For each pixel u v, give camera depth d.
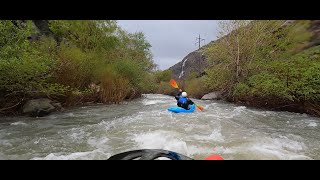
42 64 8.62
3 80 8.41
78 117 8.88
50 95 10.67
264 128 7.52
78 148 5.23
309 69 10.91
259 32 16.22
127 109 11.26
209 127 7.04
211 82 17.95
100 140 5.78
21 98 9.53
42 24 15.31
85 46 15.64
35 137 6.11
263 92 12.60
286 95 11.20
